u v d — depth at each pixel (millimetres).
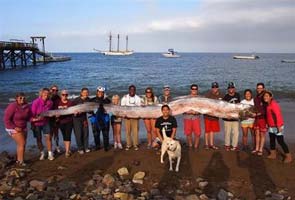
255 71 58438
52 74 51125
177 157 9344
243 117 10500
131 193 8102
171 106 10781
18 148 10031
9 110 9734
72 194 8125
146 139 13102
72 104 10664
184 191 8281
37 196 7898
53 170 9641
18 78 43438
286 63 94375
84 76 48875
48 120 10297
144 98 11484
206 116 11062
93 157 10531
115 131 11258
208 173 9258
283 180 8828
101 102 10930
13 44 53000
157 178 8977
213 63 95250
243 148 11203
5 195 8172
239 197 7957
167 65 84250
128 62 103188
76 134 10758
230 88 11000
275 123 9906
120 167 9719
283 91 28047
